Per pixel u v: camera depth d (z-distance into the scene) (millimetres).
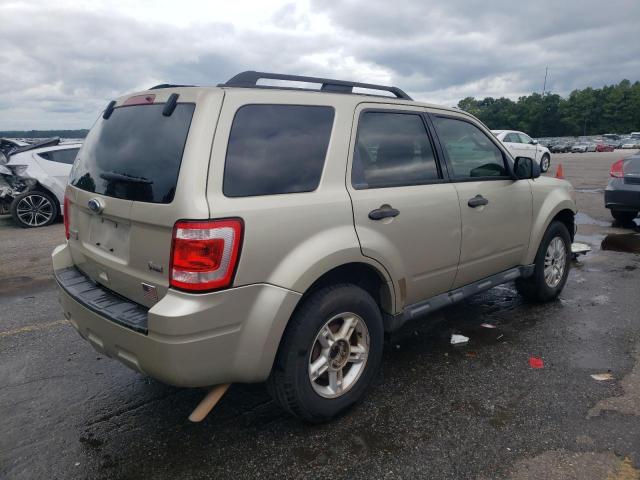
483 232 3902
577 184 16156
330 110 2990
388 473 2551
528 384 3393
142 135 2730
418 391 3336
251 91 2660
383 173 3219
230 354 2510
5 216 11891
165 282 2482
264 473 2578
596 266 6344
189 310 2342
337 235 2809
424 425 2949
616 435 2807
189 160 2406
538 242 4551
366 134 3180
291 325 2719
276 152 2686
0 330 4523
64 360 3896
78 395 3371
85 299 2867
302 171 2775
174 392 3395
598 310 4762
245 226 2445
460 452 2699
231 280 2428
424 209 3359
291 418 3055
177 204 2377
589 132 112688
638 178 8453
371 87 3457
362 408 3145
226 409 3168
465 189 3730
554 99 116438
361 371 3090
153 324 2365
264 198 2574
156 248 2506
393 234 3152
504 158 4230
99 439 2885
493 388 3354
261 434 2898
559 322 4480
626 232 8492
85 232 3170
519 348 3957
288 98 2812
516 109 119500
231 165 2496
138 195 2592
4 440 2885
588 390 3297
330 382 2936
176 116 2582
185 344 2359
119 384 3516
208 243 2346
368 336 3092
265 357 2580
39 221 10148
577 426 2900
